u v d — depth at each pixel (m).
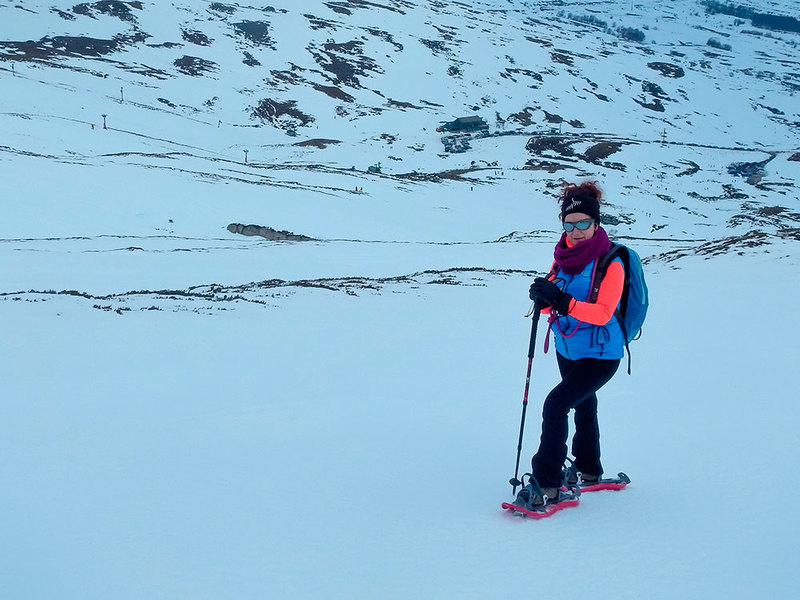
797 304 14.94
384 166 126.06
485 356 11.84
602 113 195.50
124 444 6.12
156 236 48.56
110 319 13.77
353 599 3.32
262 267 31.52
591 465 5.05
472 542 4.02
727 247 26.78
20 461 5.52
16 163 59.97
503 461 5.78
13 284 23.12
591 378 4.53
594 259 4.41
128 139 97.94
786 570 3.62
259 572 3.60
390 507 4.59
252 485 4.99
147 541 3.96
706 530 4.20
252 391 8.91
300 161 126.31
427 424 7.05
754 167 129.38
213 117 156.00
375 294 19.91
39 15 192.25
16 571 3.56
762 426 6.63
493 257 38.59
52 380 9.03
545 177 111.00
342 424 7.00
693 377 9.31
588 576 3.58
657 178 121.88
